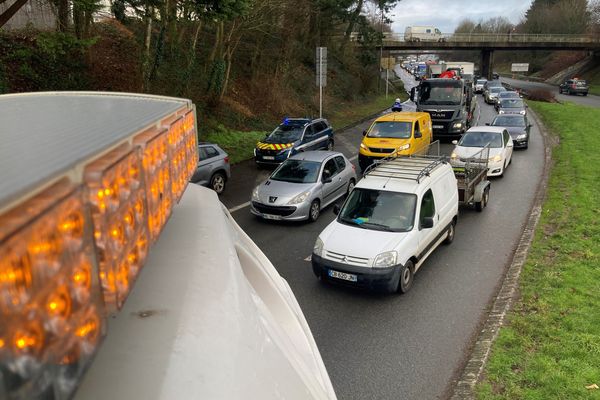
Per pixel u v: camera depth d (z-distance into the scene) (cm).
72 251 98
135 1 1283
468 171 1166
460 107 2391
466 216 1198
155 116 207
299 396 179
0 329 76
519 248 937
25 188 85
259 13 2378
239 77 2894
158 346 148
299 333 279
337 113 3475
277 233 1104
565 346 564
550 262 830
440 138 2522
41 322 87
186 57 2275
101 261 113
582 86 5912
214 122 2223
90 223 108
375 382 547
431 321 686
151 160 165
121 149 139
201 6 1155
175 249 223
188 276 195
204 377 141
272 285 296
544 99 4441
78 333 100
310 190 1173
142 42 2020
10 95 362
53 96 352
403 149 1638
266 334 195
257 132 2366
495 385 508
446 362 582
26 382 82
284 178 1232
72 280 98
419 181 892
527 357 550
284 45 2988
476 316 696
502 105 3200
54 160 107
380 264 743
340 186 1320
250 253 312
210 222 271
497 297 734
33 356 84
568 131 2370
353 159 1989
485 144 1641
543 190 1381
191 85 2270
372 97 4588
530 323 626
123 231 129
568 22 9631
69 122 187
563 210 1133
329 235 818
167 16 1329
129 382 132
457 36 7125
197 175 1338
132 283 137
